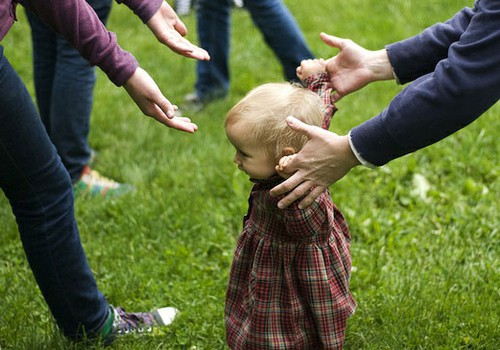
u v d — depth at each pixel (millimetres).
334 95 3121
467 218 4344
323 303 2814
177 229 4293
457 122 2342
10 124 2646
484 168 4887
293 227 2637
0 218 4277
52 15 2590
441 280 3768
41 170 2795
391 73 3027
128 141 5332
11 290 3682
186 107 5930
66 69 4414
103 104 5801
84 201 4559
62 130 4527
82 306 3104
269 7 5406
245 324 2906
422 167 4926
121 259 4027
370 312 3500
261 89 2791
